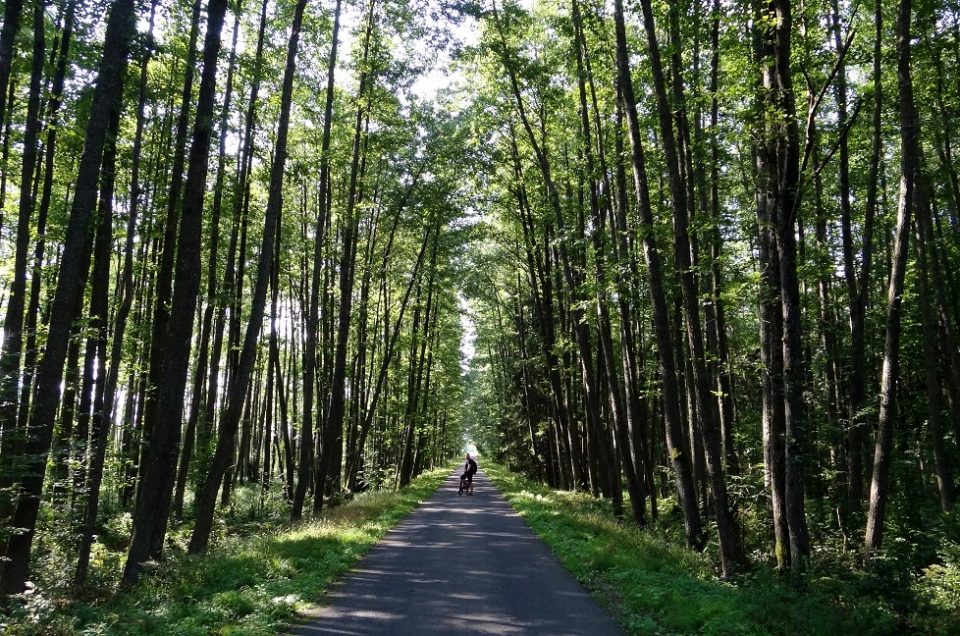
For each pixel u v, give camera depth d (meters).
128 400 22.36
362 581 9.23
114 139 11.72
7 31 9.02
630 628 6.77
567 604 7.91
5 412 10.66
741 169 15.27
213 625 6.70
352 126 21.47
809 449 15.16
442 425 60.22
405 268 33.28
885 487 10.63
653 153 16.06
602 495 26.39
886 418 10.75
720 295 13.37
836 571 8.81
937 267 18.19
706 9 10.56
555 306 32.06
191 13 12.98
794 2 9.84
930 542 12.75
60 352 8.57
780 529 10.30
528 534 14.77
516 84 20.38
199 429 24.69
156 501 10.41
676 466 13.04
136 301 20.48
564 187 24.34
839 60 9.30
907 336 21.78
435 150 23.62
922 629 7.29
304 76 18.69
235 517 22.20
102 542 16.08
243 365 13.05
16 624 6.34
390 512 18.75
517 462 47.34
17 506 8.86
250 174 16.72
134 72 13.58
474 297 37.62
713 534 14.51
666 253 15.86
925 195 17.45
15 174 14.26
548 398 34.84
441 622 7.04
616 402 18.59
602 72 17.09
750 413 19.66
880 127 14.44
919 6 12.20
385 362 29.23
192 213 10.77
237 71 15.06
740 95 10.82
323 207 19.02
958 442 18.56
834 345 17.69
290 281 31.16
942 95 15.27
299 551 10.65
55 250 17.36
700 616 6.88
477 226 28.64
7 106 12.70
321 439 26.11
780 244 9.73
